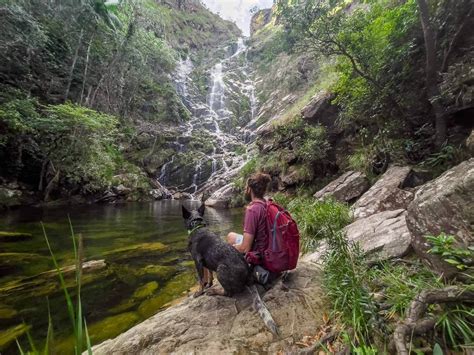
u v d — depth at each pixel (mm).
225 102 32469
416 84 6855
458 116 5969
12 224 8391
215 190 18703
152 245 6629
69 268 4852
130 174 17922
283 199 8609
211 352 1950
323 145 10250
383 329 1846
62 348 2775
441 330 1771
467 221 1983
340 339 1941
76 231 8000
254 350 1976
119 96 22734
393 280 2320
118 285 4344
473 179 1994
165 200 18391
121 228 8672
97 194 15344
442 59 6445
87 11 17594
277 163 12414
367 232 3779
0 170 12820
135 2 23234
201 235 2854
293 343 2033
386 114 7324
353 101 7895
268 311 2273
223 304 2535
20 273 4629
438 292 1812
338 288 2309
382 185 5840
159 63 26938
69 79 16391
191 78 36156
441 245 1938
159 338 2150
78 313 657
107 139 15539
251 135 25062
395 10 7121
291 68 27859
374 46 6754
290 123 12773
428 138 6496
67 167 13758
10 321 3262
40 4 16297
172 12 47625
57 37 16641
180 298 3922
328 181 10102
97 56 19234
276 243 2656
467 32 6062
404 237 3098
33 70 15039
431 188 2424
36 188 13891
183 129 26750
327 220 4625
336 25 6445
